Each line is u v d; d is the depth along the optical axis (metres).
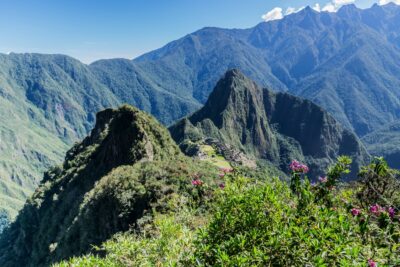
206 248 7.68
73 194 82.06
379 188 11.09
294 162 10.63
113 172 59.38
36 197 105.31
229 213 8.24
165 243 10.46
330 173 10.91
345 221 7.59
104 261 11.49
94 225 49.81
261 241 7.41
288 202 9.48
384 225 8.20
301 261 6.54
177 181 43.53
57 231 78.31
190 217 13.04
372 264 6.43
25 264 97.25
